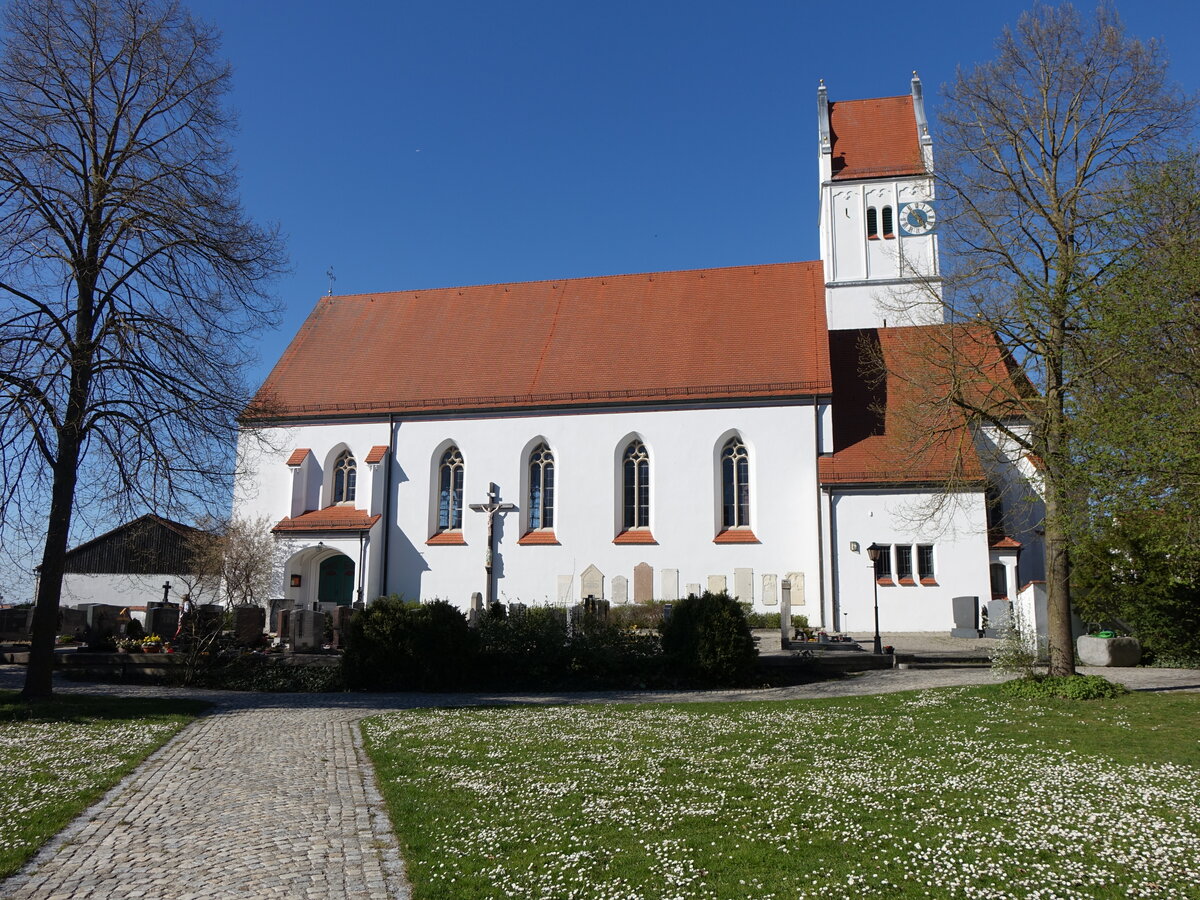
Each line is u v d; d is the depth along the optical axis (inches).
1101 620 1010.7
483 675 965.2
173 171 867.4
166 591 1462.8
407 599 1697.8
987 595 1414.9
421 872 344.8
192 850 375.9
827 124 2023.9
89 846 381.4
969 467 975.6
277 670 981.8
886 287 1913.1
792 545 1542.8
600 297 1892.2
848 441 1562.5
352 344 1946.4
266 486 1785.2
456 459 1749.5
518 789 469.4
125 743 603.2
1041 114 804.0
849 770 507.5
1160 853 354.3
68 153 834.2
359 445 1777.8
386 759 552.7
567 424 1685.5
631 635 1027.3
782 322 1716.3
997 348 820.6
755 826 396.2
